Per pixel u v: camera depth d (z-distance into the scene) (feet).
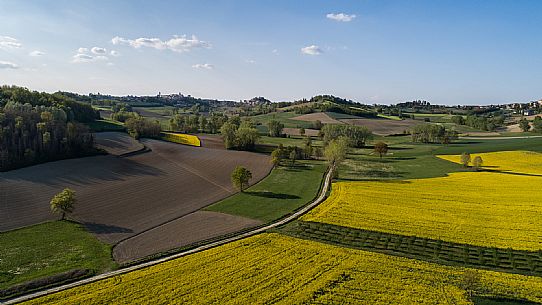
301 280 122.52
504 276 124.26
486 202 209.46
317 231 167.43
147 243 156.25
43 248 149.48
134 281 122.31
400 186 250.16
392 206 203.31
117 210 195.72
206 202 215.31
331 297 111.96
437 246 150.20
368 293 114.11
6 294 114.52
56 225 173.37
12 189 212.23
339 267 131.85
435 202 210.38
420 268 131.03
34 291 117.19
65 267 133.39
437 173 294.46
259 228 174.81
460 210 195.21
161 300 110.63
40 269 132.05
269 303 108.88
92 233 166.09
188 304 108.58
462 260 137.49
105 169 264.72
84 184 231.91
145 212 195.31
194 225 178.19
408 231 166.20
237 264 134.62
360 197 221.46
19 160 254.06
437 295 112.98
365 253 143.43
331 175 279.49
